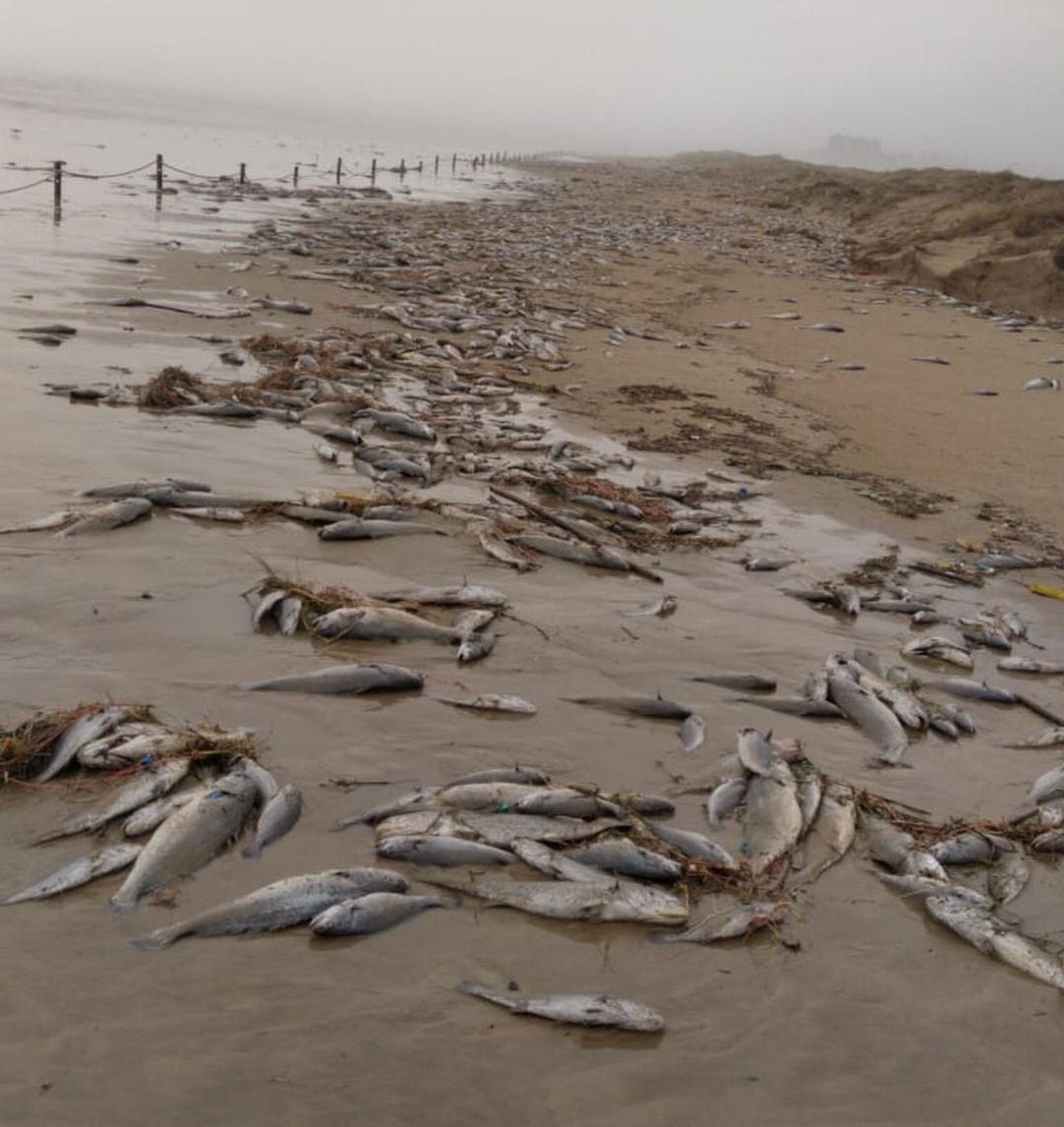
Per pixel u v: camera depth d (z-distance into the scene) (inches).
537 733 281.0
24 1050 163.0
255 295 816.9
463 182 2704.2
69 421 474.3
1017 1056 188.4
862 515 489.7
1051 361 918.4
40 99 3895.2
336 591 337.4
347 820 233.6
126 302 718.5
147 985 179.9
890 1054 185.2
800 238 1839.3
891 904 229.1
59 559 342.0
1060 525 507.2
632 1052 177.9
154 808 225.9
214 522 388.2
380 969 190.7
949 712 319.0
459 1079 167.8
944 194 2048.5
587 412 613.6
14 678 272.7
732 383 726.5
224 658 297.1
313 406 536.4
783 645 353.1
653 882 225.8
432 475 470.0
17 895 199.5
